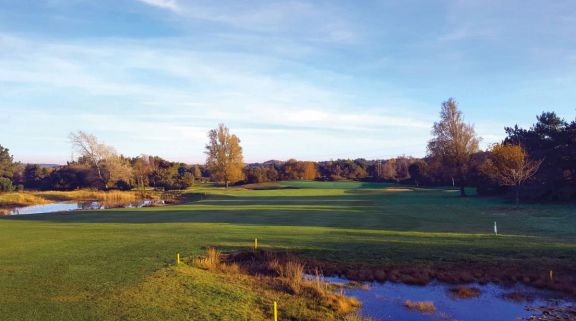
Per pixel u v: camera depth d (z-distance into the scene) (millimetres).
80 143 81875
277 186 92062
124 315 9969
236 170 88000
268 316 10516
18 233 21969
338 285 13641
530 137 51250
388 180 107500
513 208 36031
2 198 56688
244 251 17219
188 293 11719
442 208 37719
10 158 95688
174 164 107375
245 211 35875
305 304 11539
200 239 19578
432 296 12727
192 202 53219
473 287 13445
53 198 62594
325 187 88438
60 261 14984
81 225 26156
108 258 15484
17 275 13148
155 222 27891
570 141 43719
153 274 13336
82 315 9914
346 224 25781
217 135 87312
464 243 18203
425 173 87125
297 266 14758
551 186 41781
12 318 9664
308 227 24078
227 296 11656
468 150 55750
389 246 17875
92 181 83562
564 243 17953
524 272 14414
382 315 11211
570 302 12141
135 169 94062
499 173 40500
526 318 11070
